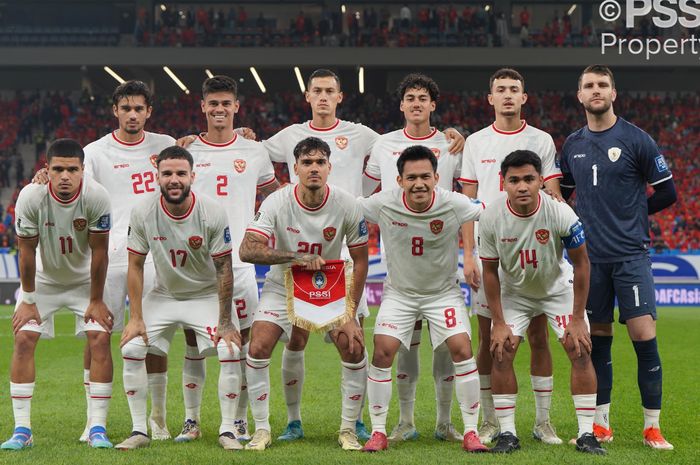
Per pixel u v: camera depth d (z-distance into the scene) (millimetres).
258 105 33188
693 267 19781
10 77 34219
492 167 6121
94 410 5473
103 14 32969
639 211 5691
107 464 4746
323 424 6352
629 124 5770
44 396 7594
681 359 10320
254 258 5332
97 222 5426
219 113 6215
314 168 5270
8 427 6090
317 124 6535
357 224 5520
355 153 6535
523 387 8125
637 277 5602
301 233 5508
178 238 5422
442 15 31672
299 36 30828
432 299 5594
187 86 34344
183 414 6754
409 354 5836
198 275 5586
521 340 5520
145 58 29984
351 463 4785
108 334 5547
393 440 5758
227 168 6258
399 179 5406
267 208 5492
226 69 32219
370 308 18562
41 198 5324
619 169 5672
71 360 10359
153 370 5836
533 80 33906
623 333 13438
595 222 5723
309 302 5406
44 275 5656
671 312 17688
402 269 5551
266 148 6547
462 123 32125
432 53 29781
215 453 5102
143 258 5562
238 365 5457
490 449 5227
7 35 30688
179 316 5605
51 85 34344
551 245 5281
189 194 5410
